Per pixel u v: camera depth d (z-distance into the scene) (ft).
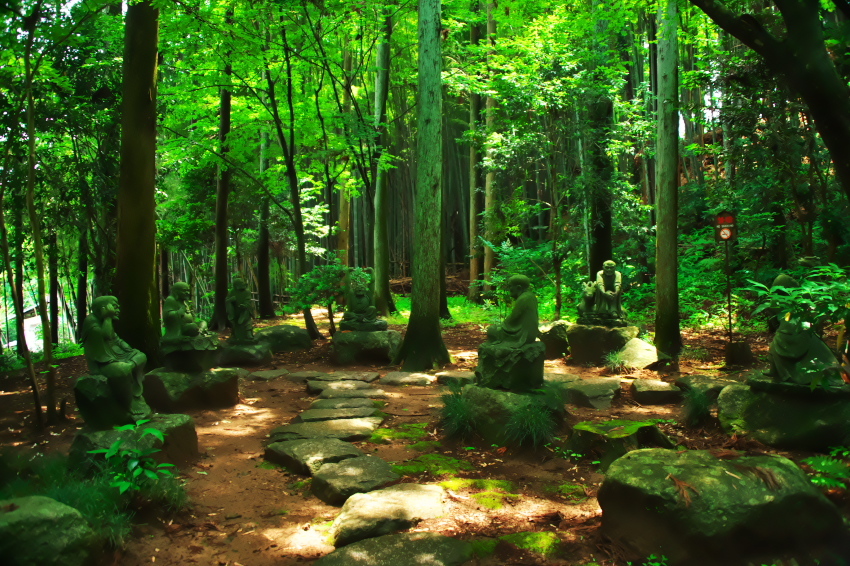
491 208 58.95
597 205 43.39
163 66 50.83
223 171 51.62
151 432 14.79
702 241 57.67
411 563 11.81
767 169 40.75
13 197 31.83
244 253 70.44
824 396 18.65
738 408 20.53
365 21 42.32
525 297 22.43
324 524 14.33
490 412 20.36
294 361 38.47
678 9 32.73
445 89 64.90
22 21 21.66
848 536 11.53
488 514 14.48
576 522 13.80
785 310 13.25
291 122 43.50
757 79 33.01
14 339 89.35
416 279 35.50
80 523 11.68
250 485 16.88
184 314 27.14
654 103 65.51
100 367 17.65
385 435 21.16
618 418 22.84
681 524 11.32
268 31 42.60
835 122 9.31
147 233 29.12
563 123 43.78
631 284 54.54
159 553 12.98
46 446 19.99
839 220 35.94
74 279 64.90
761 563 11.06
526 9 55.62
